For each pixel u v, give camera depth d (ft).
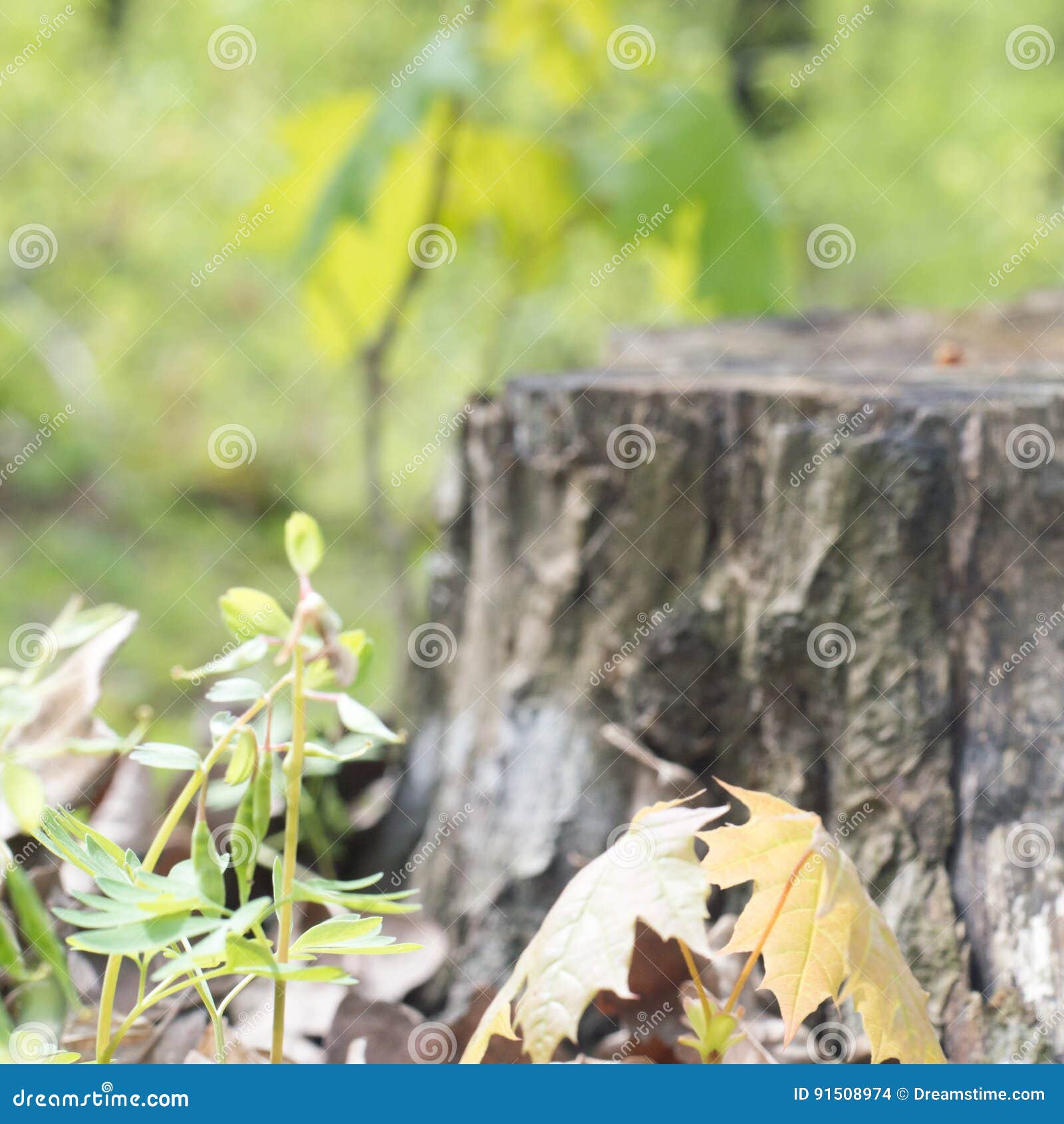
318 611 1.57
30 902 2.42
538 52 7.39
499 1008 2.11
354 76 11.37
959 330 5.22
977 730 3.08
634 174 6.63
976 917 2.94
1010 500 3.09
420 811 4.05
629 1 8.60
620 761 3.48
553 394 3.61
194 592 11.30
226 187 11.34
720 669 3.41
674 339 5.27
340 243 7.51
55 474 12.71
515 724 3.65
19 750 1.98
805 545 3.22
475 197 7.34
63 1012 2.50
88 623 2.21
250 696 1.70
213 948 1.44
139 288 12.75
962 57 11.84
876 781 3.11
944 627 3.12
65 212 12.09
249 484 13.60
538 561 3.69
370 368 7.78
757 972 2.87
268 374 13.33
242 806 1.66
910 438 3.14
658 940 2.73
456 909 3.69
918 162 12.07
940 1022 2.84
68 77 11.64
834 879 1.97
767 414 3.36
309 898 1.71
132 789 3.24
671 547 3.46
